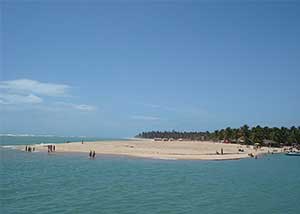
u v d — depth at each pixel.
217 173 72.94
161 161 98.31
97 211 35.59
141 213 35.00
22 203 39.00
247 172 77.06
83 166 80.06
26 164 83.62
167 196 44.38
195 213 35.78
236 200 43.28
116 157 107.50
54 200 40.69
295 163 106.56
